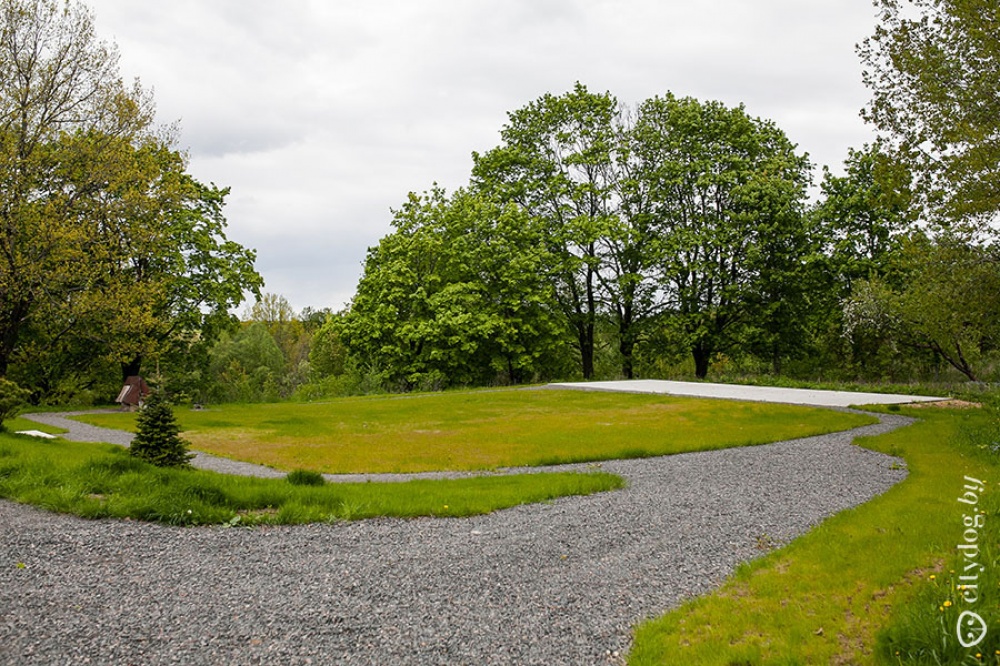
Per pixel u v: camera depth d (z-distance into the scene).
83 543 8.08
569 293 43.09
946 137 16.61
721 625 5.89
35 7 24.62
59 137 25.14
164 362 34.28
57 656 5.35
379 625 6.04
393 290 38.75
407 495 11.02
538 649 5.59
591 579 7.27
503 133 42.84
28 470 10.61
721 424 21.03
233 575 7.29
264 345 70.69
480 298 39.22
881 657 5.08
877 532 8.32
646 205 40.75
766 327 36.62
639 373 48.00
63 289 25.03
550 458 15.52
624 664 5.35
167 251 29.55
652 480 12.88
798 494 11.32
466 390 36.75
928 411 22.08
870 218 35.75
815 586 6.67
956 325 19.62
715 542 8.62
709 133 38.38
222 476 11.74
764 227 34.84
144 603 6.45
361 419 24.58
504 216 39.34
